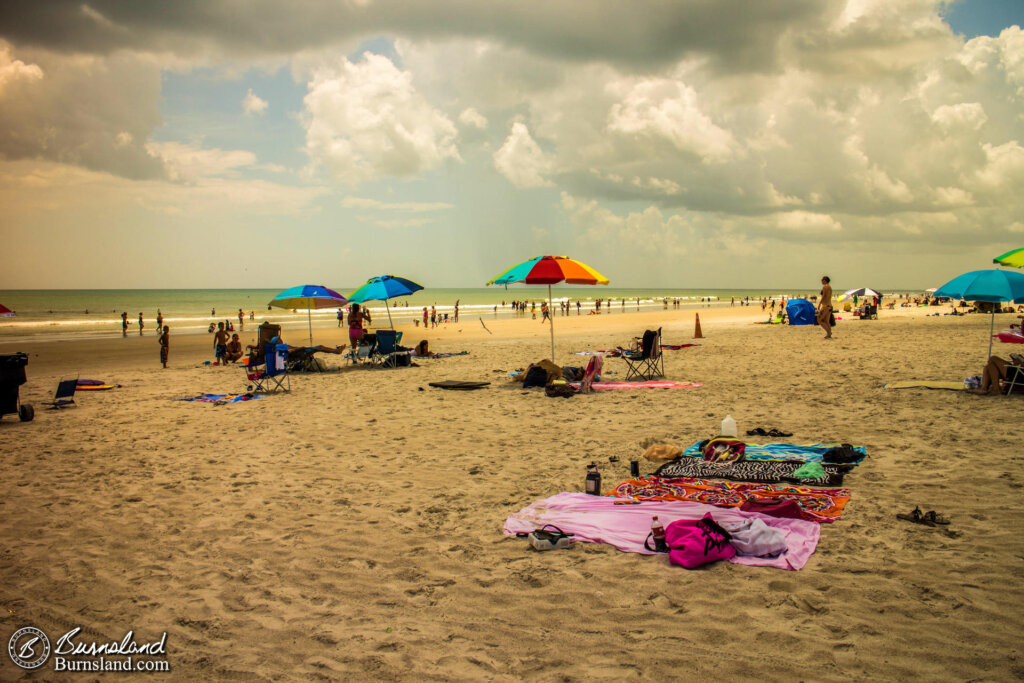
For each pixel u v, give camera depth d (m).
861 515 4.55
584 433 7.89
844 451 6.07
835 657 2.80
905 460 6.00
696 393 10.59
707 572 3.73
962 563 3.70
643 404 9.77
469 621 3.29
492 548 4.27
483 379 13.48
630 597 3.48
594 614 3.30
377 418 9.43
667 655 2.88
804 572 3.66
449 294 190.62
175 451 7.58
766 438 7.28
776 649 2.89
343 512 5.14
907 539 4.09
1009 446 6.36
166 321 51.41
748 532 3.95
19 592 3.80
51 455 7.49
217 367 18.67
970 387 9.54
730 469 5.70
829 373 12.37
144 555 4.34
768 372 12.92
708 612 3.27
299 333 34.59
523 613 3.35
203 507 5.37
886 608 3.22
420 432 8.33
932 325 25.73
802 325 28.86
